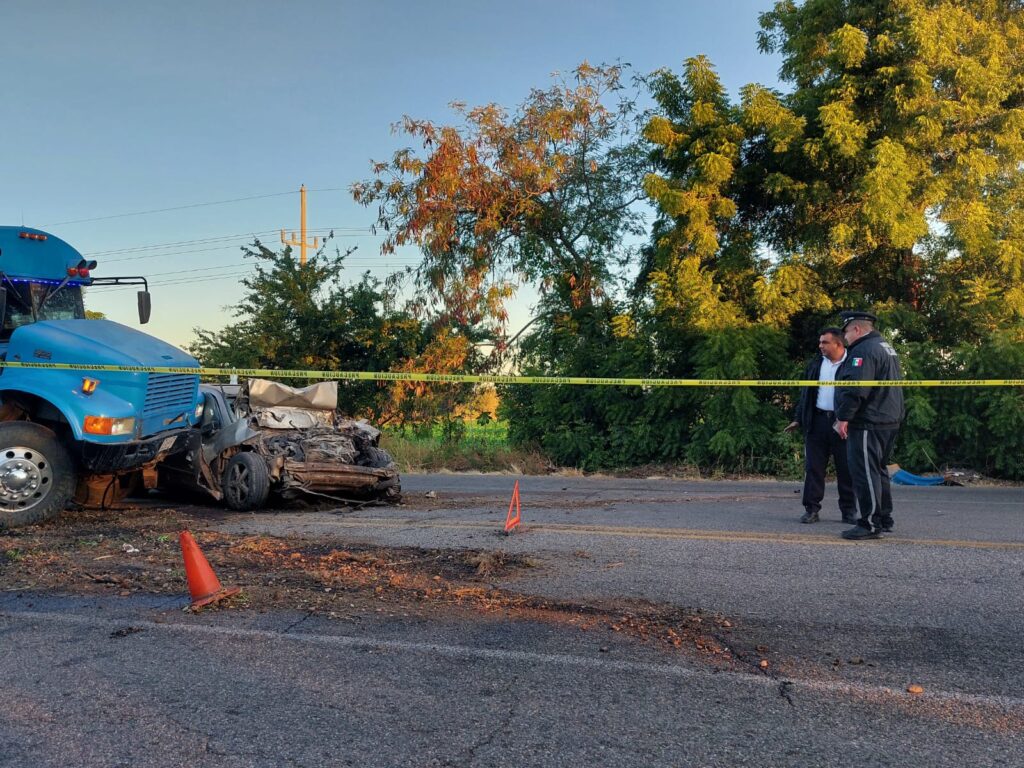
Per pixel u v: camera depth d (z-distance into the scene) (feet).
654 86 59.47
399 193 62.64
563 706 11.30
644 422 56.95
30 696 11.86
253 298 80.12
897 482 46.44
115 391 27.68
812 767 9.57
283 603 16.24
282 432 33.83
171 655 13.44
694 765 9.64
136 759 9.93
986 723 10.71
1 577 18.58
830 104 50.44
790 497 35.55
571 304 64.95
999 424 46.78
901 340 52.21
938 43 49.14
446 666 12.80
